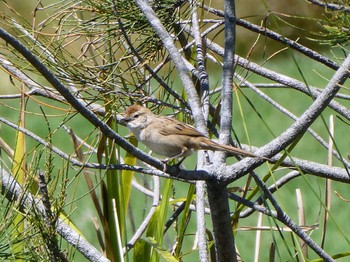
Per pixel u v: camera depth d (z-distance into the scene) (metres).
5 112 28.97
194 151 7.73
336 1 7.04
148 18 6.53
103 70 6.92
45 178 5.35
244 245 19.16
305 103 29.83
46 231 5.26
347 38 6.77
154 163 5.82
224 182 5.90
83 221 19.20
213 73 29.95
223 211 6.04
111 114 6.74
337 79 6.06
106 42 6.93
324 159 25.28
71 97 5.38
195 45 7.35
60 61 6.68
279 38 7.73
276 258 18.39
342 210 21.45
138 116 7.71
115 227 6.38
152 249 6.72
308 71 31.25
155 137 7.62
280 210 6.29
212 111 7.63
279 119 28.58
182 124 7.67
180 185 22.16
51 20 6.80
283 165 7.49
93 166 5.81
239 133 27.59
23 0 21.31
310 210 21.48
